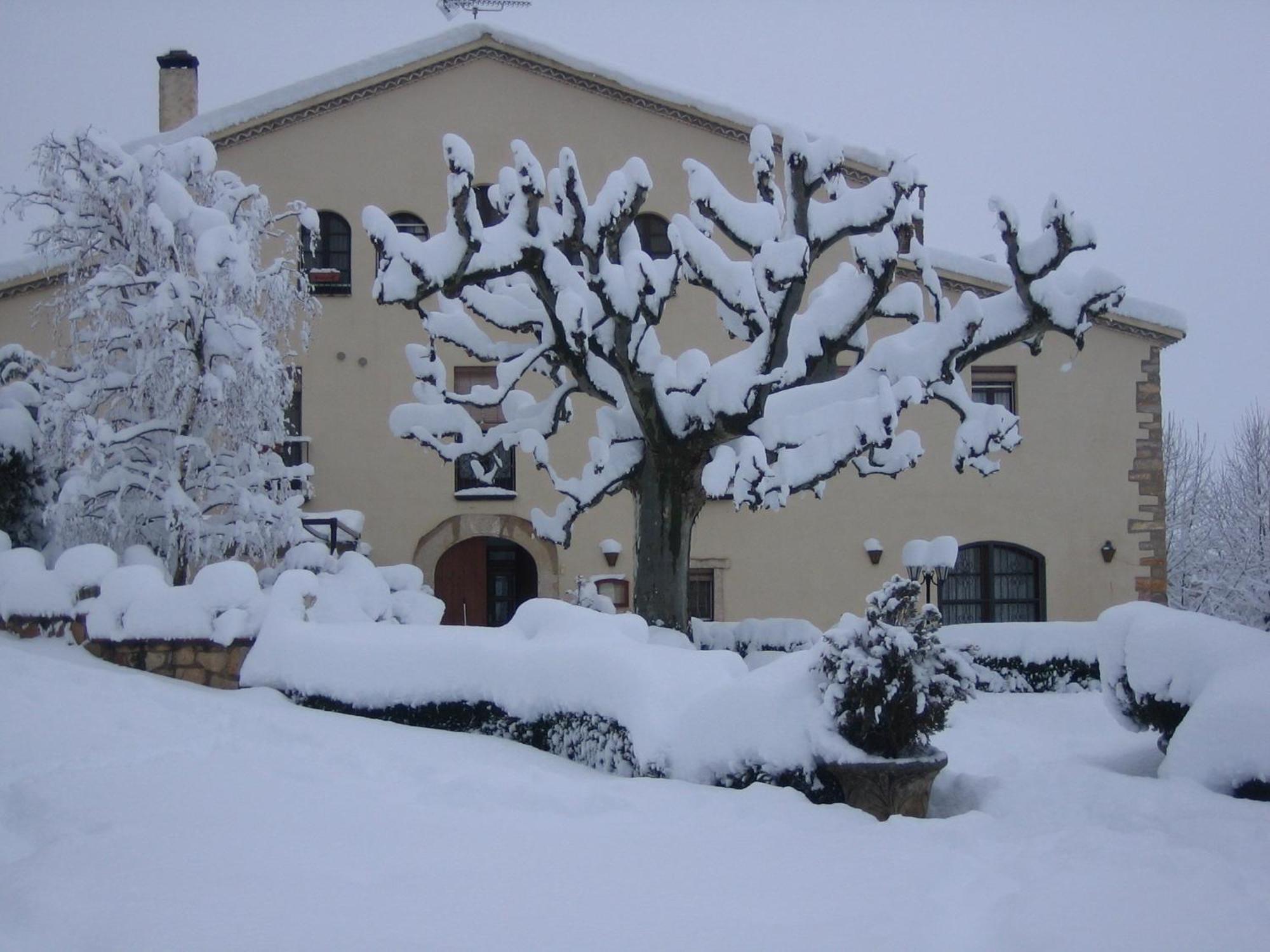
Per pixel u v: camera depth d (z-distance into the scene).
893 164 13.41
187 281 13.94
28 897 4.73
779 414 13.54
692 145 21.81
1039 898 5.20
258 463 15.52
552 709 9.59
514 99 21.72
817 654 8.09
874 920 4.78
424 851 5.74
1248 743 7.59
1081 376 21.64
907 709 7.74
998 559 21.56
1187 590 36.41
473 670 10.17
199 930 4.46
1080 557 21.41
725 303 12.67
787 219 13.62
